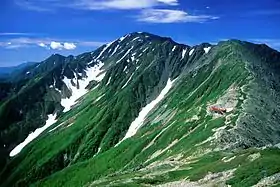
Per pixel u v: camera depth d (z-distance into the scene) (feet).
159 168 427.33
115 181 391.86
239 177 266.98
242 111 624.59
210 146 492.13
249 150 337.72
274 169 255.09
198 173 321.73
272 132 576.61
